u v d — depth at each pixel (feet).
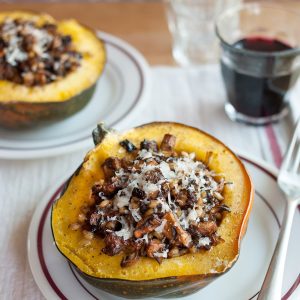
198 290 1.08
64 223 1.09
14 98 1.49
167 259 1.01
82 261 1.03
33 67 1.56
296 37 1.82
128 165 1.13
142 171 1.08
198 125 1.66
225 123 1.67
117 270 1.01
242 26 1.86
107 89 1.74
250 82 1.61
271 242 1.19
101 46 1.69
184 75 1.87
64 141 1.52
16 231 1.30
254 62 1.57
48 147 1.50
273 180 1.32
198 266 1.00
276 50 1.70
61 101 1.51
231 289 1.11
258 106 1.65
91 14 2.21
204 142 1.20
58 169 1.49
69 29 1.74
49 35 1.67
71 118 1.62
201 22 2.08
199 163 1.15
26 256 1.24
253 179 1.33
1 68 1.55
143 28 2.13
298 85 1.81
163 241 1.03
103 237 1.06
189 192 1.07
